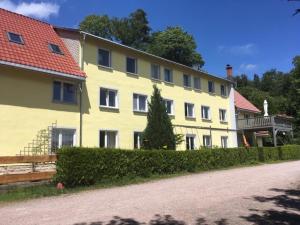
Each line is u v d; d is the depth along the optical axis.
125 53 26.14
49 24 24.03
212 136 34.81
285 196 12.73
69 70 21.06
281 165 27.58
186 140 31.27
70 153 15.11
